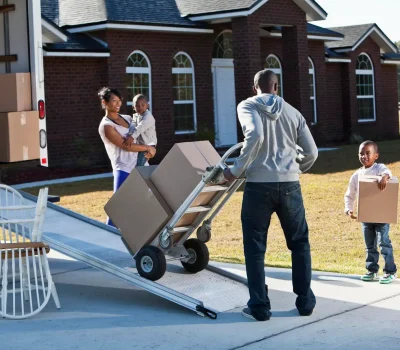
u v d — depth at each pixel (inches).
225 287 261.6
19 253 241.8
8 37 320.2
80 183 631.8
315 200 520.7
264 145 229.0
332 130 1050.1
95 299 266.2
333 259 339.6
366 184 264.8
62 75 730.2
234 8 793.6
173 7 837.8
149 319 237.8
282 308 247.8
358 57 1091.3
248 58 804.0
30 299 244.1
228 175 228.5
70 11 786.2
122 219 260.4
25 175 673.6
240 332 222.1
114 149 316.8
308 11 882.8
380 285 275.4
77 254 260.4
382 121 1141.7
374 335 216.7
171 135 823.1
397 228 409.1
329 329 223.5
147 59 799.1
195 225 265.3
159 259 248.2
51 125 722.8
